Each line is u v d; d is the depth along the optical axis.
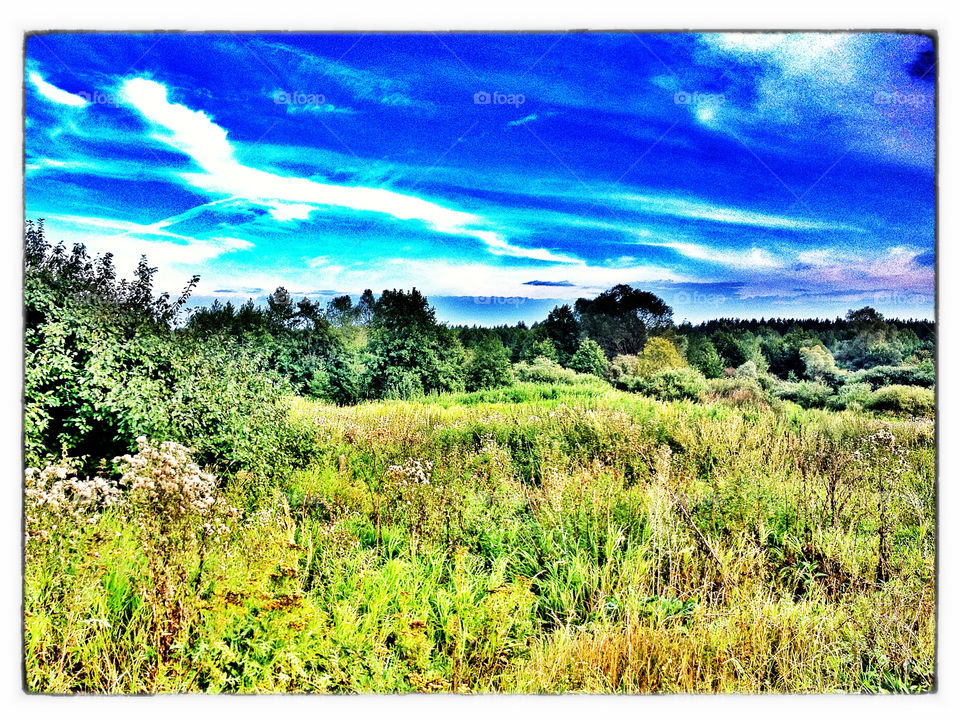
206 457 6.45
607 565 5.33
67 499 5.43
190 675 4.75
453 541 5.77
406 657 4.87
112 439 6.29
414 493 6.16
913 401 6.75
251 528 5.31
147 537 5.00
